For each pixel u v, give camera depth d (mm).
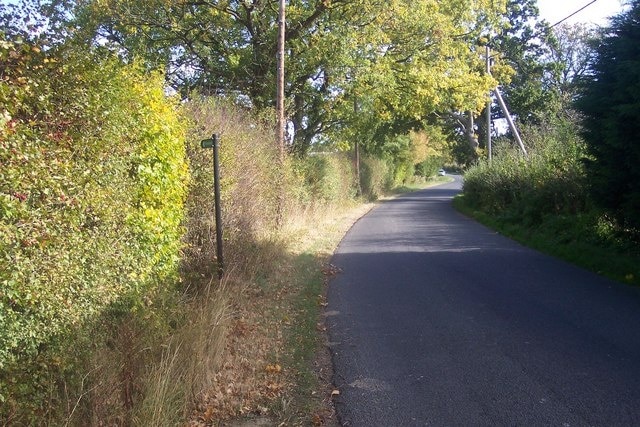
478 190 25766
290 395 5074
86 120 4770
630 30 9539
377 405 4793
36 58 4430
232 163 9695
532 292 8727
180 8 19875
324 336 6891
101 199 4773
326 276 10820
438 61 24828
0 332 3508
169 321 5660
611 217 11273
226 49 20859
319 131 24453
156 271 6336
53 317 4062
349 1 20469
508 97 37312
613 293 8492
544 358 5742
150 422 4027
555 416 4410
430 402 4801
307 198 19438
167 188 6410
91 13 18297
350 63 20359
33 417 3566
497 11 28219
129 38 19547
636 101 8969
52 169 4047
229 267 8562
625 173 9922
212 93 18906
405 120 38906
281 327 7148
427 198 41375
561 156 15711
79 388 3941
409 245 14914
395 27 22703
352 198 32250
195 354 5090
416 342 6469
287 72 20625
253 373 5523
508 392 4926
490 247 14055
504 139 29438
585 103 10531
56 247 4090
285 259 11562
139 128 5699
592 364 5516
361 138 27609
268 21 20469
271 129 15102
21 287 3654
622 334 6441
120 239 5250
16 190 3645
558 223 14164
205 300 6746
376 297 8859
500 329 6828
